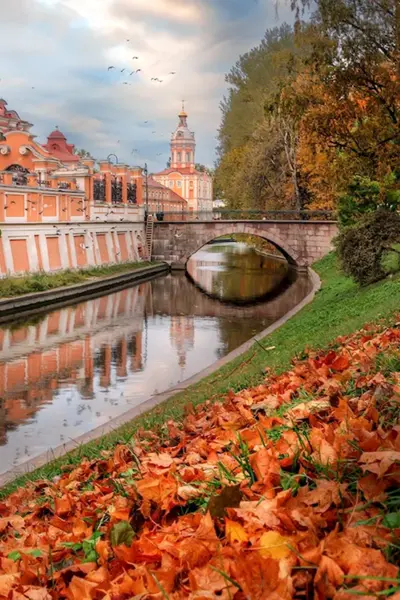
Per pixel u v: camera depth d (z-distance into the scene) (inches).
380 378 185.3
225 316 1263.5
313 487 117.3
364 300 760.3
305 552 87.2
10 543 138.9
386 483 102.8
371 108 742.5
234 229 2208.4
